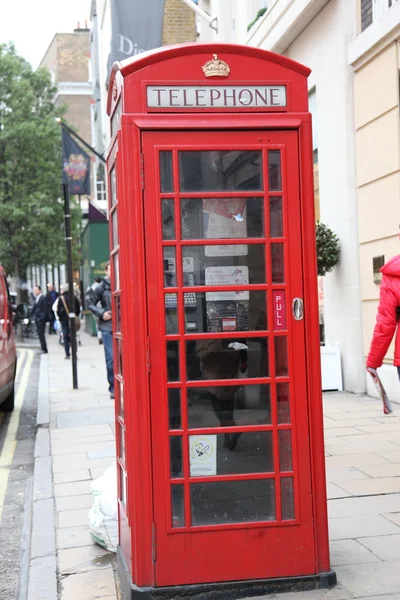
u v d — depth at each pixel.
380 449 6.96
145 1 12.55
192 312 3.78
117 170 3.81
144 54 3.86
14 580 4.59
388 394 9.61
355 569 4.08
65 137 13.91
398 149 9.22
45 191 30.06
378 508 5.18
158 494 3.72
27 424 10.22
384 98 9.52
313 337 3.87
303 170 3.84
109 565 4.45
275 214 3.85
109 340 11.19
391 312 4.90
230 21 16.14
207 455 3.79
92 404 11.00
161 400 3.73
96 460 7.24
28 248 31.08
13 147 29.95
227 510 3.81
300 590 3.81
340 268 10.72
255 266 3.83
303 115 3.83
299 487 3.84
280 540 3.82
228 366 3.81
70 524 5.29
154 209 3.71
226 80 3.79
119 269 3.88
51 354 21.03
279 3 12.39
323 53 11.17
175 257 3.75
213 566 3.76
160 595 3.69
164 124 3.71
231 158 3.80
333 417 8.64
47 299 21.59
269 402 3.85
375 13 9.84
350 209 10.42
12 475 7.38
